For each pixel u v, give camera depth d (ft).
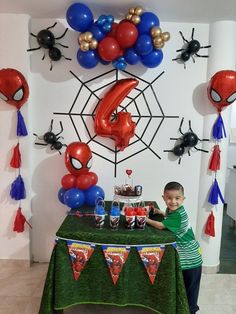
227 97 7.25
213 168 8.05
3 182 8.15
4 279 7.79
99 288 5.67
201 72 8.07
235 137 15.55
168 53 8.00
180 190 6.00
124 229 5.82
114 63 7.30
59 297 5.54
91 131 8.22
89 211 6.93
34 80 8.00
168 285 5.52
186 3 6.75
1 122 7.92
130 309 6.77
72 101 8.10
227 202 13.05
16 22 7.55
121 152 8.32
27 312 6.47
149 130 8.27
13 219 8.23
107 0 6.68
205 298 7.22
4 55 7.66
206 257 8.51
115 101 7.28
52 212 8.47
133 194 6.76
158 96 8.14
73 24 6.86
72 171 7.31
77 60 7.74
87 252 5.57
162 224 5.86
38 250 8.64
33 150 8.26
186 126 8.26
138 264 5.63
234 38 7.77
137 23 6.81
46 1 6.77
